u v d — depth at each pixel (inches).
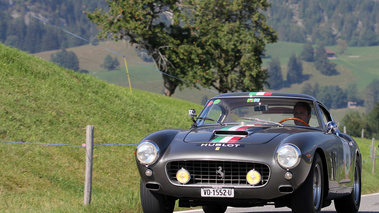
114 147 1993.1
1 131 1691.7
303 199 678.5
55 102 2308.1
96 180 1582.2
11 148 1551.4
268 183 659.4
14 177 1352.1
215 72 6717.5
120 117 2581.2
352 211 964.0
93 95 2738.7
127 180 1695.4
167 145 715.4
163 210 741.9
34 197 1163.3
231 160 664.4
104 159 1800.0
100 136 2082.9
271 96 844.6
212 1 6815.9
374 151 3129.9
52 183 1409.9
